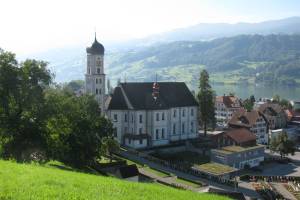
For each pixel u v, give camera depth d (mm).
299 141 188125
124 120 142125
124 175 86375
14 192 31141
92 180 42500
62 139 70750
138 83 147875
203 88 163000
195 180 104688
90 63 142750
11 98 70062
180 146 142625
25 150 68875
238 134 149000
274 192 108250
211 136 154625
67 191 34094
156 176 102500
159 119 144000
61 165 74000
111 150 109875
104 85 144500
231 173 122000
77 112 80875
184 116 153625
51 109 78812
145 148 137125
